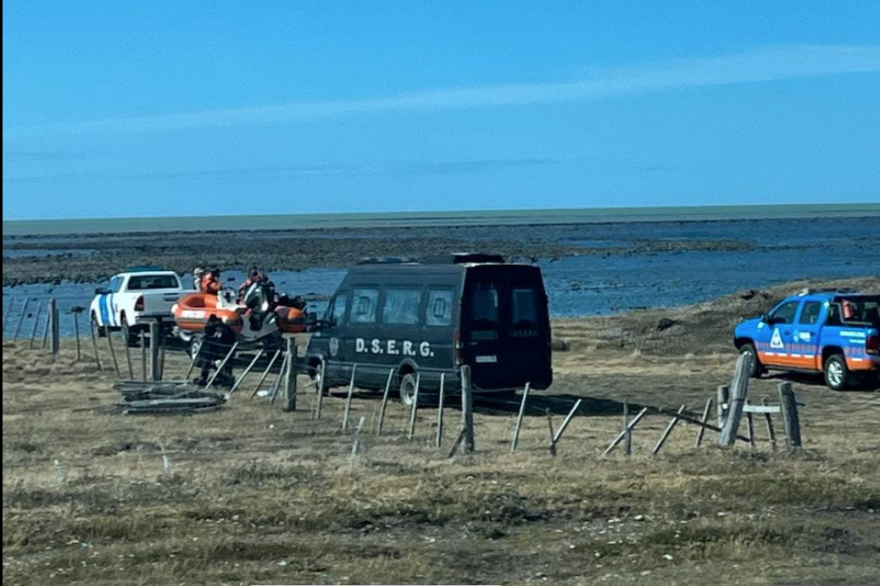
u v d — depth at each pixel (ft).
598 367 88.48
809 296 75.87
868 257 287.28
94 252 366.43
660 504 34.47
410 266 66.28
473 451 47.01
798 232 490.49
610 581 27.30
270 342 85.05
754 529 31.42
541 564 28.89
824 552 30.01
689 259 290.35
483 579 27.66
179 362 88.84
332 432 54.80
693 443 50.06
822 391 72.69
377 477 39.14
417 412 63.21
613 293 186.29
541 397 70.95
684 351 98.02
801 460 42.83
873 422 59.00
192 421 58.59
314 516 32.53
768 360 78.59
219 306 87.40
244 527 31.86
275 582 26.91
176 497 35.78
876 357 70.23
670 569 28.37
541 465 41.96
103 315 107.86
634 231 529.86
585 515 33.53
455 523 32.73
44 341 100.48
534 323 64.64
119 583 26.61
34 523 31.86
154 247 400.06
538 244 389.39
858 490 36.22
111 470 42.42
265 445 50.52
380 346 66.80
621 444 49.49
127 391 68.08
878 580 27.45
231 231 620.90
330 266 283.18
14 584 26.45
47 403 66.33
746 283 203.62
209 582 26.84
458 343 62.39
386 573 27.73
